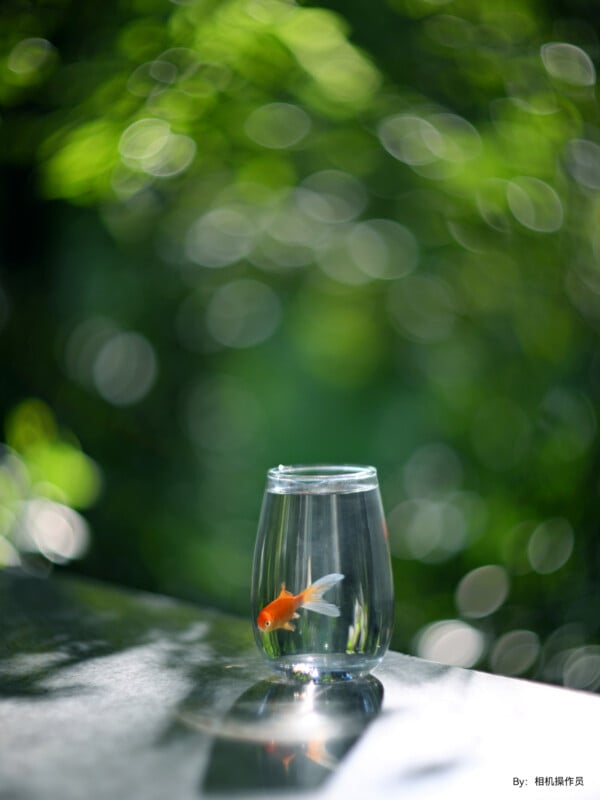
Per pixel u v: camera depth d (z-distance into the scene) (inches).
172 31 59.6
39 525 60.9
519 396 84.3
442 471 90.1
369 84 62.0
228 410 92.8
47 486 63.6
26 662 31.0
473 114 70.5
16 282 81.7
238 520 91.8
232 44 59.2
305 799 23.5
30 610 35.9
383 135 70.0
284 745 25.6
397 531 90.0
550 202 67.9
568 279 73.7
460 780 24.1
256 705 27.7
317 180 81.0
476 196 70.2
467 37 67.4
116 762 25.0
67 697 28.4
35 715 27.3
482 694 28.3
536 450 79.4
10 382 82.4
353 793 23.7
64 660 31.1
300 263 90.2
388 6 70.1
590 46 69.3
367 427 90.8
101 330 87.3
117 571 86.6
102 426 88.4
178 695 28.4
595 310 73.8
